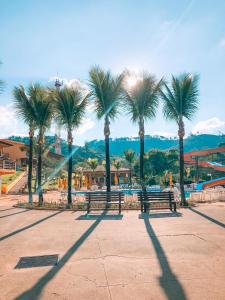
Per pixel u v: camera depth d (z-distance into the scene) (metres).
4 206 17.16
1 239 7.56
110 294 3.86
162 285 4.14
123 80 15.96
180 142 16.05
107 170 16.17
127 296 3.78
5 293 3.98
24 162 62.84
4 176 45.97
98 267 5.05
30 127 18.41
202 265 5.04
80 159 127.81
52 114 17.67
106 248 6.38
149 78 15.88
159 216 11.10
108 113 16.58
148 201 12.77
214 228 8.44
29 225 9.77
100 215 11.84
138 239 7.21
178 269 4.85
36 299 3.75
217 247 6.27
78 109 16.58
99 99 16.16
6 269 5.05
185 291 3.90
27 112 17.42
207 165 47.00
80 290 4.02
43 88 17.38
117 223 9.70
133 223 9.61
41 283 4.33
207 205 15.42
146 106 16.31
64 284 4.27
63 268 5.03
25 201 20.12
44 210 14.27
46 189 38.69
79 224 9.70
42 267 5.11
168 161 69.19
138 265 5.12
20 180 43.94
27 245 6.82
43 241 7.21
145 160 68.38
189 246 6.40
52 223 10.06
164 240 7.04
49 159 62.47
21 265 5.27
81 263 5.31
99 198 12.79
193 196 20.22
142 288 4.05
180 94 15.98
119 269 4.92
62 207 14.72
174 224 9.24
